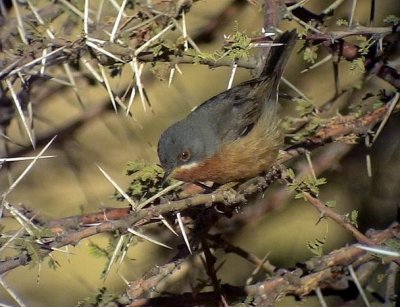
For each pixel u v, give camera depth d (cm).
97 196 1195
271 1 814
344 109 1038
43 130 1175
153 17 800
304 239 1241
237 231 1044
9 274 1266
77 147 1153
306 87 1248
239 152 834
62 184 1207
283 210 1255
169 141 855
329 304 1109
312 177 751
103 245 1009
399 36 857
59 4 907
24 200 1187
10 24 898
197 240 754
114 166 1215
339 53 833
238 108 846
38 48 777
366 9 1284
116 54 757
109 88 777
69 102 1127
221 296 739
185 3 812
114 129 1201
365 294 848
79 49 776
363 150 1144
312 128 831
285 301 1095
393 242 700
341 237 1246
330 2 1229
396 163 1136
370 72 847
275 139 843
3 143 988
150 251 1127
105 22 844
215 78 1355
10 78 805
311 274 783
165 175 770
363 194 1170
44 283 1252
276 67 818
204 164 846
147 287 729
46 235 621
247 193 781
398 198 1144
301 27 888
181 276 909
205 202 694
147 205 743
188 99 1225
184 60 754
